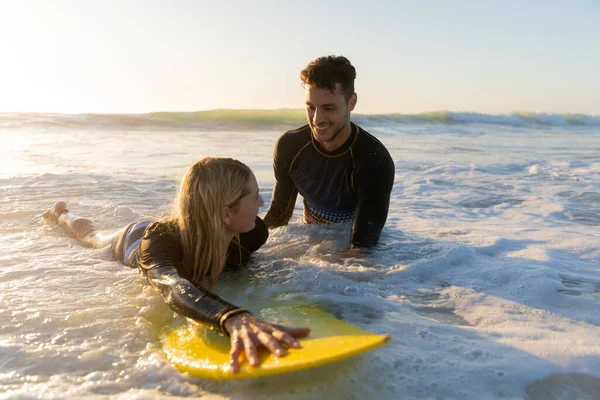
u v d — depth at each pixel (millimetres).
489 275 2920
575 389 1794
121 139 11602
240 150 9664
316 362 1725
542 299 2584
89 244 3457
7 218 4105
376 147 3354
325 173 3508
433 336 2146
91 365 1885
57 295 2502
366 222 3354
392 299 2590
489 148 11156
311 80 3143
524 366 1908
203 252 2543
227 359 1872
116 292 2555
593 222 4395
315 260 3137
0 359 1896
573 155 9727
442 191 5852
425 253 3289
